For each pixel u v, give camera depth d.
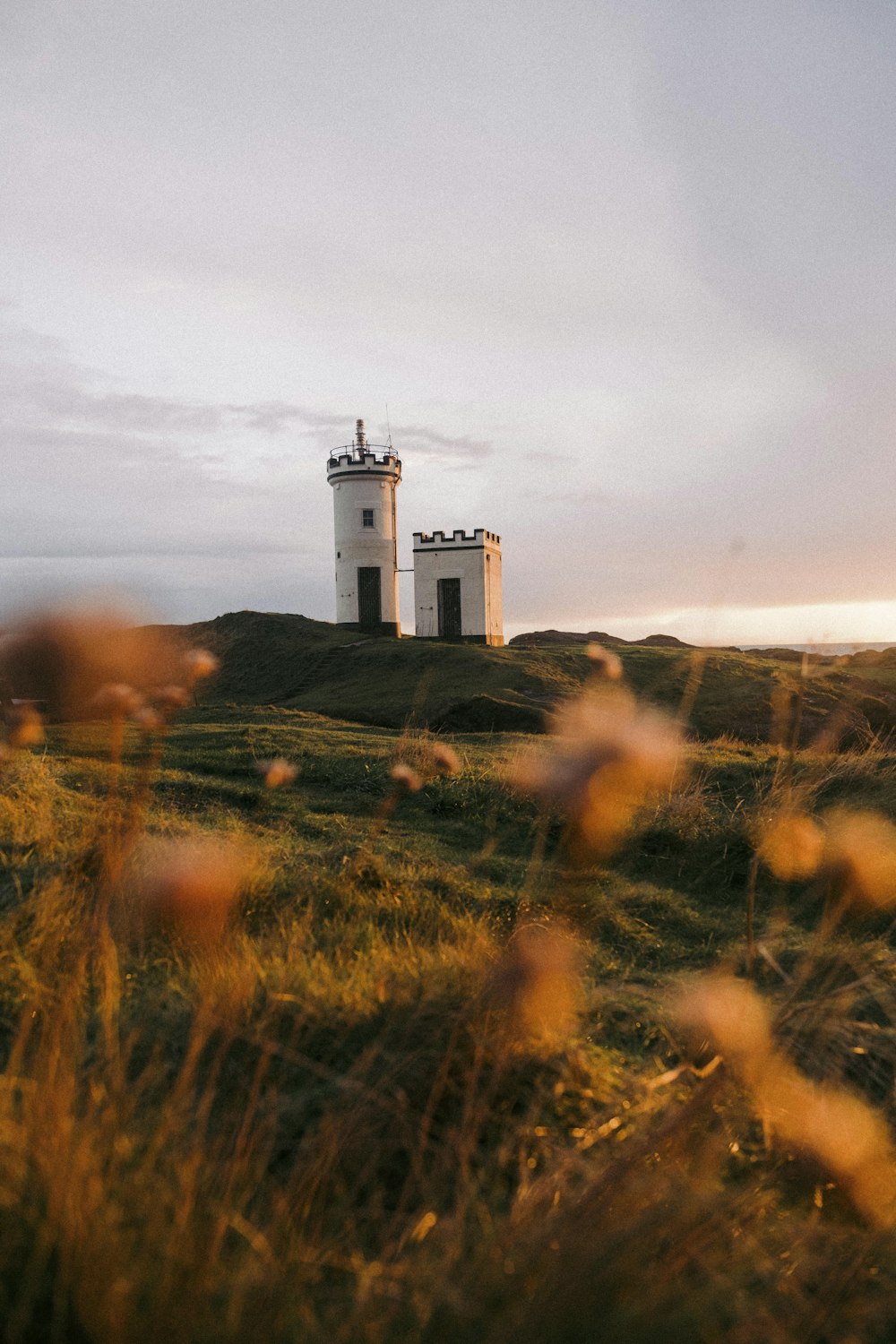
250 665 53.28
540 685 39.16
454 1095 2.88
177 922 3.70
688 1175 2.50
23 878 5.00
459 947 4.49
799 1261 2.32
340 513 63.72
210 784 10.23
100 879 3.59
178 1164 2.25
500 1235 2.10
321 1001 3.33
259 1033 2.95
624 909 6.02
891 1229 2.31
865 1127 2.75
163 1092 2.76
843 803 8.07
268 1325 1.81
